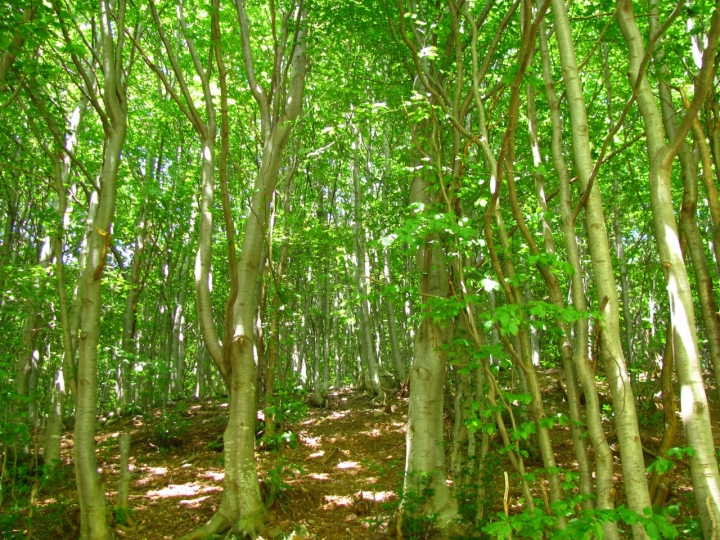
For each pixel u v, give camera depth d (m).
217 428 11.90
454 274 5.24
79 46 5.29
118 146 5.65
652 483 3.87
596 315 3.14
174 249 13.50
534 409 3.64
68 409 13.23
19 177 10.38
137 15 6.77
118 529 6.07
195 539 5.62
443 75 6.90
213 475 8.90
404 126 8.65
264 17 10.11
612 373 3.18
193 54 6.95
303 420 12.88
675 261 3.13
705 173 3.91
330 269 15.06
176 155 13.81
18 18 4.68
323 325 17.31
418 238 4.06
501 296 10.75
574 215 3.72
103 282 10.48
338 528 6.15
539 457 7.84
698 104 2.96
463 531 5.43
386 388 15.51
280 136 7.00
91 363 5.18
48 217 8.09
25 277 7.39
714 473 2.81
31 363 10.16
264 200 6.78
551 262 3.43
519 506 6.12
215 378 28.28
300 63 7.62
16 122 8.61
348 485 7.88
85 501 5.01
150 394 12.74
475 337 3.90
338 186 17.03
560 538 2.34
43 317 8.24
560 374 14.05
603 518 2.32
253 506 5.98
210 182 6.86
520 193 7.52
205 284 6.56
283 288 9.34
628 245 14.33
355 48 10.52
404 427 11.45
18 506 5.61
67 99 11.67
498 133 7.86
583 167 3.52
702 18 4.58
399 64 7.95
